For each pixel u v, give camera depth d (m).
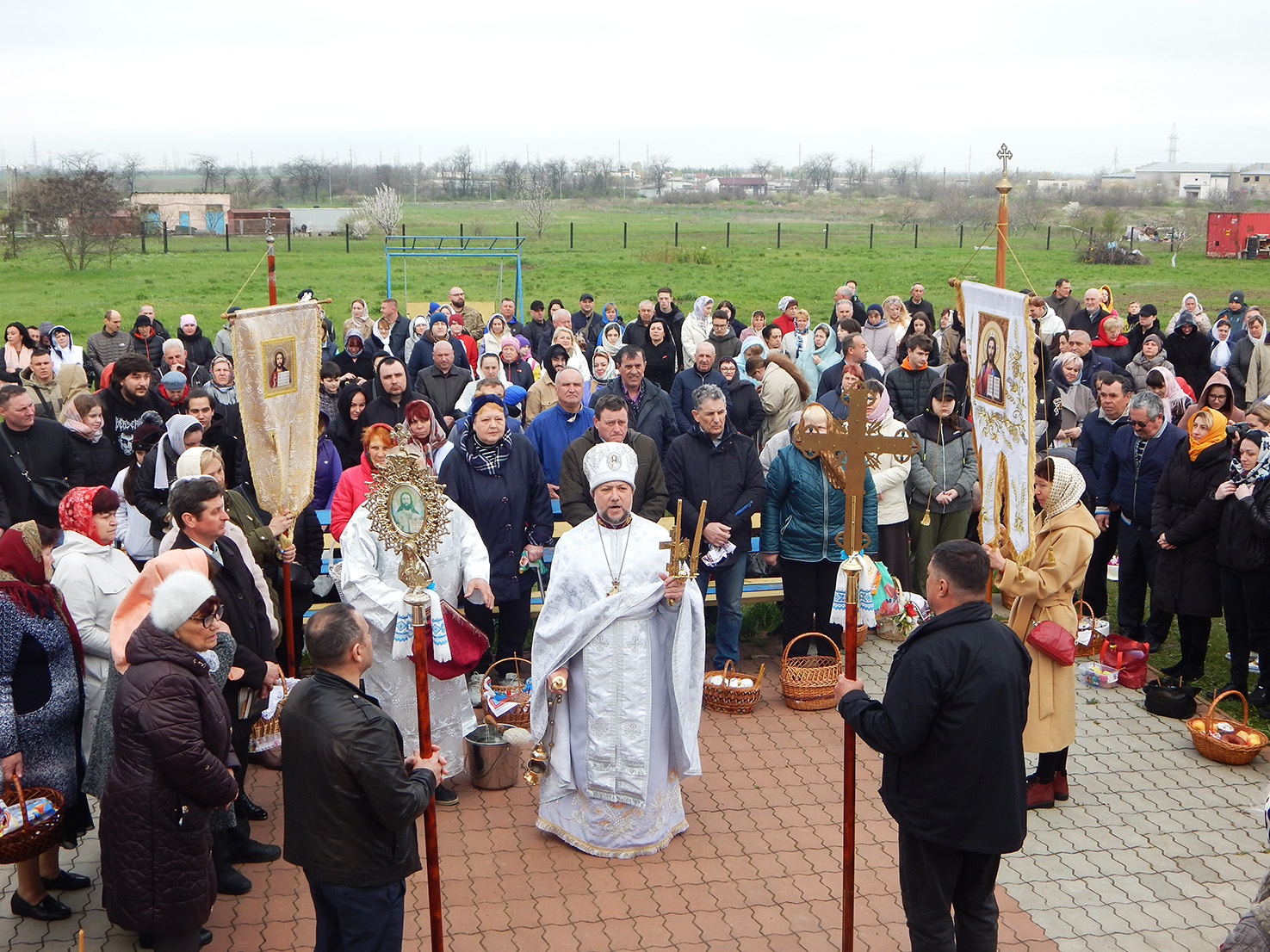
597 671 6.08
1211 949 5.41
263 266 47.12
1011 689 4.55
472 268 48.94
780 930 5.51
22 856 5.12
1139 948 5.42
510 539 7.79
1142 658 8.63
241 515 6.74
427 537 4.73
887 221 85.44
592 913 5.64
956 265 50.00
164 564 5.39
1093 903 5.80
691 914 5.64
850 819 5.00
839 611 4.99
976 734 4.51
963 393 10.40
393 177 129.25
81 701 5.61
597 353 13.22
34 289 38.84
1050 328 16.59
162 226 58.84
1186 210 93.56
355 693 4.38
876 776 7.15
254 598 6.03
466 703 7.00
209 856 5.03
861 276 45.91
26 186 51.12
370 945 4.40
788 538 8.49
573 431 9.17
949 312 15.23
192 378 13.04
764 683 8.66
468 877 5.97
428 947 5.36
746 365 13.39
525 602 8.11
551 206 84.50
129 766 4.80
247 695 5.89
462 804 6.81
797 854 6.22
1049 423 11.72
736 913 5.65
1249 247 52.56
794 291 40.88
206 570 5.50
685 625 6.11
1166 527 8.40
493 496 7.72
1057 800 6.84
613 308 19.88
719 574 8.46
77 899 5.82
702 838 6.39
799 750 7.50
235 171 153.25
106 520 5.87
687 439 8.39
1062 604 6.50
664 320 17.89
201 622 4.84
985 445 5.94
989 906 4.85
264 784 6.97
